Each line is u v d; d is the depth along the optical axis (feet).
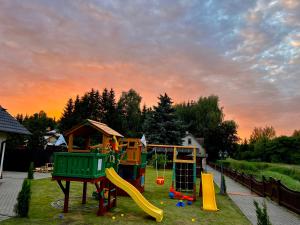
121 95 222.69
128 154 45.11
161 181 56.18
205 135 189.98
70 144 35.73
